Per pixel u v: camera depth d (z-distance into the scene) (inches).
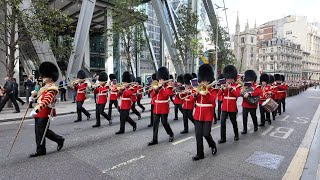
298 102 825.5
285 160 239.0
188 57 1093.1
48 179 190.4
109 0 1077.1
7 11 573.3
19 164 221.0
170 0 1250.0
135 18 855.7
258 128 388.5
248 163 230.2
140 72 1480.1
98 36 1525.6
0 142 292.0
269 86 483.5
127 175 199.6
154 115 289.0
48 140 299.4
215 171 210.5
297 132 359.3
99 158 238.7
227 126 401.1
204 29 1363.2
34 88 642.8
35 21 548.4
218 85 303.9
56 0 1016.2
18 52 724.0
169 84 291.6
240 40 3216.0
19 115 470.3
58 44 699.4
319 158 245.6
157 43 1658.5
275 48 3400.6
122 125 342.3
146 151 261.9
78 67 840.3
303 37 4050.2
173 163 227.8
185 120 350.0
